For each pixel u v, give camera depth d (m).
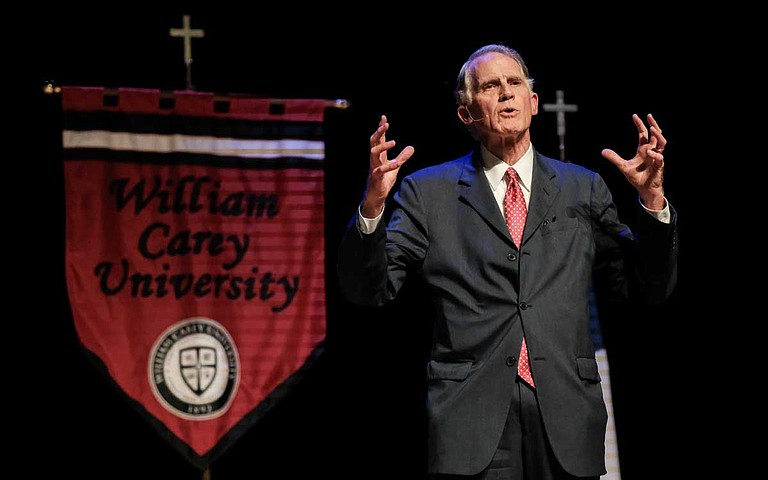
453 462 5.86
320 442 10.88
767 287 10.78
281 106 9.26
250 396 8.87
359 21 10.70
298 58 10.65
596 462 5.93
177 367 8.80
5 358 10.24
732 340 10.92
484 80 6.34
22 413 10.29
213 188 9.06
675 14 10.74
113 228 8.87
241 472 10.78
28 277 10.27
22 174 10.24
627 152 10.83
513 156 6.43
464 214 6.29
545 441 5.89
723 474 10.95
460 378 6.00
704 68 10.73
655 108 10.81
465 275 6.13
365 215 5.98
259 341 8.95
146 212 8.93
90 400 10.44
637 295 6.38
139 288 8.84
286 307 9.02
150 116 9.05
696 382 10.99
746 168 10.72
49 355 10.32
